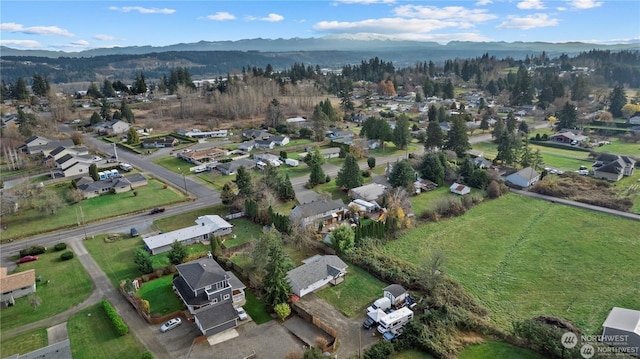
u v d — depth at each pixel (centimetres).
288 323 4378
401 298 4653
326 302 4734
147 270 5231
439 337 4009
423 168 9194
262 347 4012
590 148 12125
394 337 4053
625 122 15275
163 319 4375
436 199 8031
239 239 6288
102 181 8544
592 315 4422
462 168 9025
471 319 4250
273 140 12638
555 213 7338
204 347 4009
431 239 6344
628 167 9356
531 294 4856
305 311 4434
